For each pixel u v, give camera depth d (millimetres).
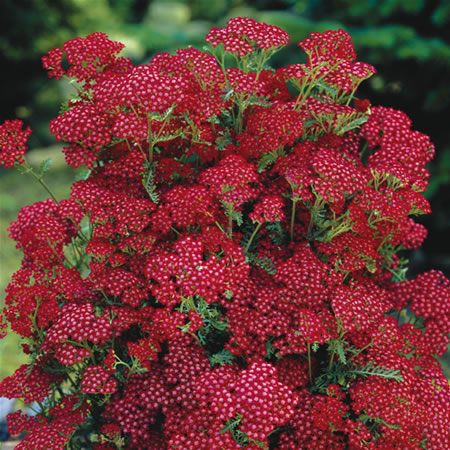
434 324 809
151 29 2170
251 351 756
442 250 1782
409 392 761
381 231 812
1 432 965
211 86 783
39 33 2730
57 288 771
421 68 1475
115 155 808
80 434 819
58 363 808
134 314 772
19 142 799
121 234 778
